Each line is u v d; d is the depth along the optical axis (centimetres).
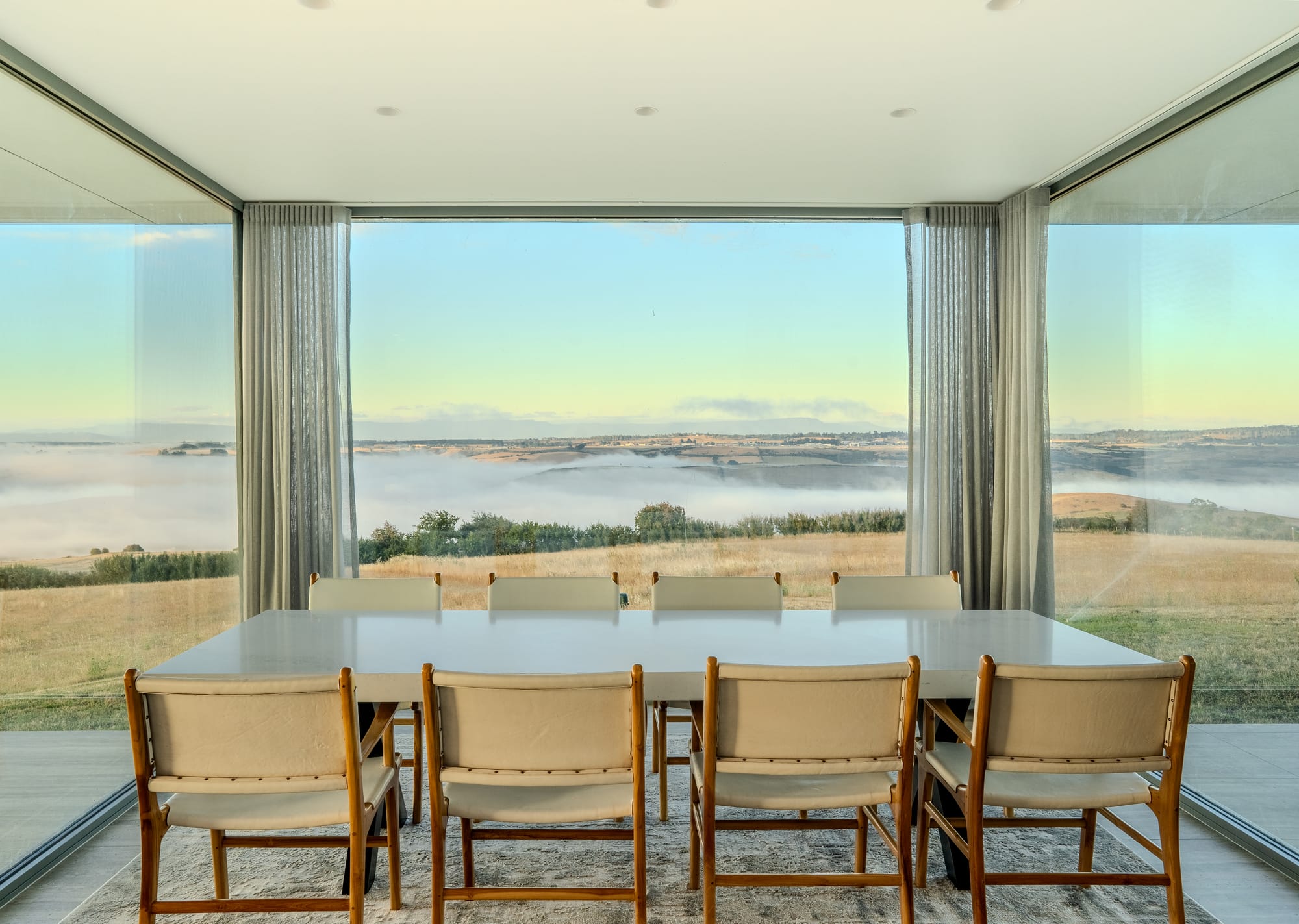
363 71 304
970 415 482
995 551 475
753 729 221
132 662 360
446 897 222
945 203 480
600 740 217
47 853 289
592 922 250
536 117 348
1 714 277
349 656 261
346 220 477
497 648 272
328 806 227
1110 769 223
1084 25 271
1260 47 286
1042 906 261
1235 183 312
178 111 339
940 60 297
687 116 348
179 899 264
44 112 303
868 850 298
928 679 249
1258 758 301
